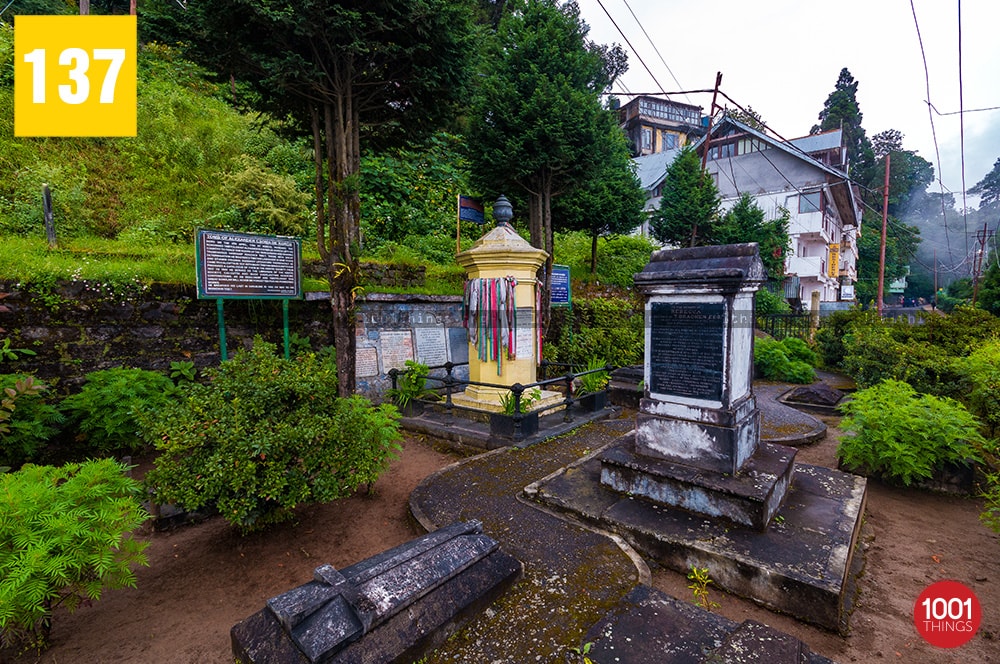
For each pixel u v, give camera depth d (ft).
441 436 20.03
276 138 38.19
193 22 16.51
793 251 69.00
